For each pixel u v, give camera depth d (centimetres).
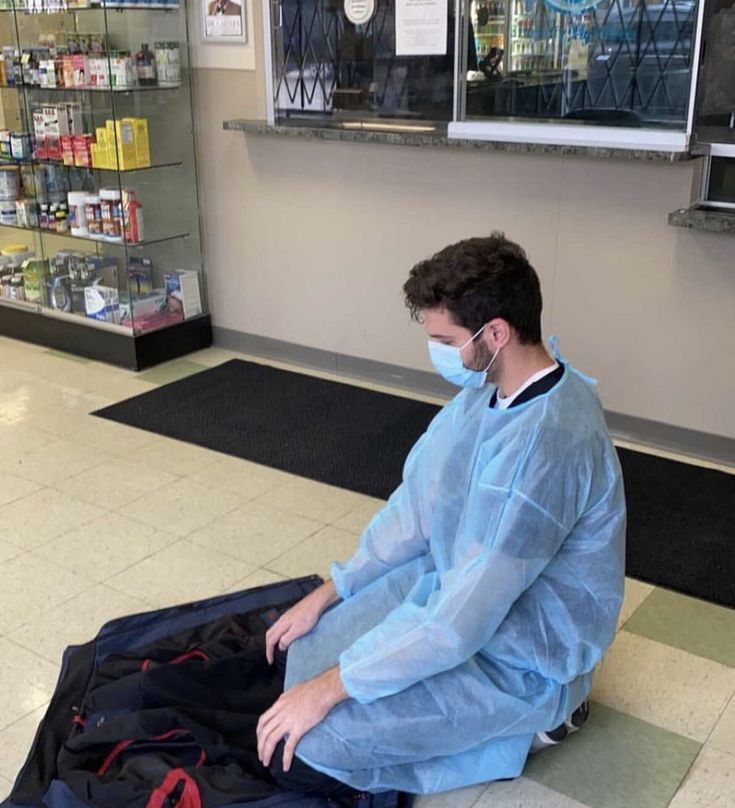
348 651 174
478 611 163
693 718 207
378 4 350
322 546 276
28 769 188
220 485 312
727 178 305
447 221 358
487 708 173
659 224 312
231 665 202
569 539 172
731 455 324
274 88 385
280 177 398
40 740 196
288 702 174
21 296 454
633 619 242
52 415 368
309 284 407
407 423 360
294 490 309
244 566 266
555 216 332
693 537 280
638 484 311
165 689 196
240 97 398
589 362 343
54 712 205
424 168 357
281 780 176
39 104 420
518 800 185
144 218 414
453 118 348
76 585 256
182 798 170
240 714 192
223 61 396
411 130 357
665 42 299
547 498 160
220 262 432
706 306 312
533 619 174
